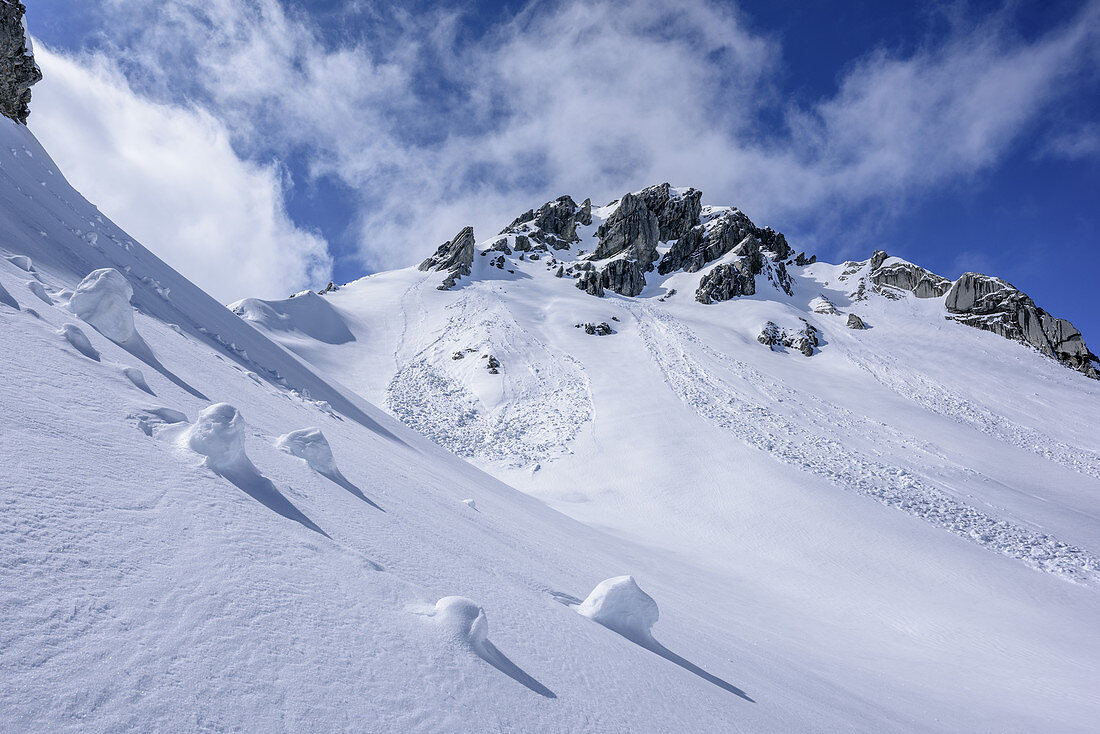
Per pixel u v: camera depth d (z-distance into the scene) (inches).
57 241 436.5
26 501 88.3
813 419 1699.1
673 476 1295.5
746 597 692.1
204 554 102.1
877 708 309.1
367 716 82.6
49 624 69.0
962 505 1186.0
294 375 639.8
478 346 2207.2
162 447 143.4
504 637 141.9
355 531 165.6
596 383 1932.8
